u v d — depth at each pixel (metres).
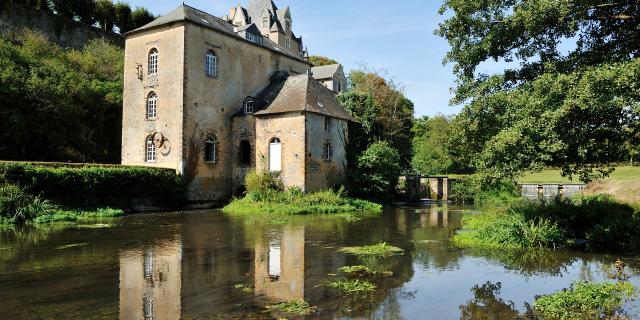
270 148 29.58
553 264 11.46
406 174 41.75
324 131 30.00
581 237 15.29
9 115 28.16
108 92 37.31
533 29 13.83
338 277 10.06
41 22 43.66
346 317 7.38
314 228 18.25
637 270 10.78
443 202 36.16
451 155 46.19
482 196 36.53
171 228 17.89
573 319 7.26
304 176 27.88
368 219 21.92
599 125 12.12
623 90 10.91
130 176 24.27
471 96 14.98
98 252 12.73
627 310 7.63
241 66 32.16
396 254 12.74
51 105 29.62
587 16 13.60
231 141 31.12
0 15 40.12
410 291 8.97
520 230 14.39
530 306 8.04
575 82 11.93
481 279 9.95
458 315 7.55
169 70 28.41
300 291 8.89
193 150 28.22
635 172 33.38
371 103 37.25
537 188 38.03
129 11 54.12
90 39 48.44
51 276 9.92
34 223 18.70
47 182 20.77
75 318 7.19
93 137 36.53
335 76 60.44
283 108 29.09
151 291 8.79
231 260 11.77
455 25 15.41
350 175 31.77
